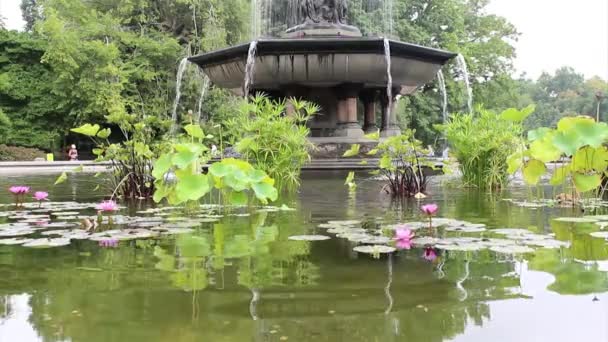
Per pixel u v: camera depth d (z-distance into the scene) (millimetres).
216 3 28922
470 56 28781
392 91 9766
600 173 4727
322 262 2252
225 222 3525
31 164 19344
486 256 2363
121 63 27828
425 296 1717
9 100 30453
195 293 1761
